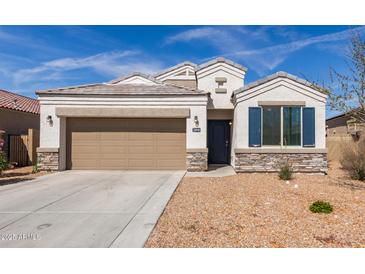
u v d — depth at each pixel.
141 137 13.46
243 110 12.41
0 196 8.09
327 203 6.43
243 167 12.30
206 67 15.40
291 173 10.87
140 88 14.12
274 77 12.31
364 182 9.98
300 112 12.31
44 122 12.93
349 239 4.78
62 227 5.40
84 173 12.46
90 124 13.48
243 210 6.45
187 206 6.89
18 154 16.27
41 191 8.77
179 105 13.10
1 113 16.75
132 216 6.06
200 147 13.02
